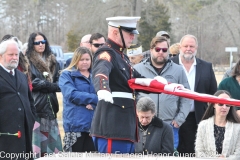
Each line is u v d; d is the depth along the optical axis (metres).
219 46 67.31
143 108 9.59
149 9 54.28
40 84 11.48
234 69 11.80
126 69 7.60
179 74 11.37
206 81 11.95
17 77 9.90
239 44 65.69
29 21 73.56
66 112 11.11
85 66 11.30
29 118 9.89
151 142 9.65
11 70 9.83
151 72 11.34
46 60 12.03
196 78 11.92
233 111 9.92
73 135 11.02
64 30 73.25
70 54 50.44
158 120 9.75
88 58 11.32
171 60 11.62
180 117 11.17
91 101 10.96
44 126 11.55
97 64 7.16
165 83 7.14
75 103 11.02
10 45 9.72
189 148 11.69
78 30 55.84
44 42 11.94
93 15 53.22
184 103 11.27
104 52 7.30
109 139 7.59
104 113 7.61
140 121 9.71
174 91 6.99
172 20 64.31
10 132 9.52
